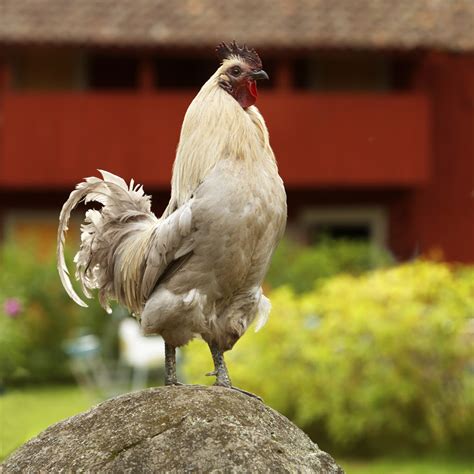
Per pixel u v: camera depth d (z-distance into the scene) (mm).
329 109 46969
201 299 11867
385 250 45594
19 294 38750
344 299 26031
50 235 50188
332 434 25797
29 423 22406
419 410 25578
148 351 34094
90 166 46750
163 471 10703
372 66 50438
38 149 46812
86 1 47656
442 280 26375
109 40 45312
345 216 50625
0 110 46812
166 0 47969
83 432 11359
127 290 12789
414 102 47250
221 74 12195
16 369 35031
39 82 49875
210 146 11773
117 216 13039
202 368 25469
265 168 11859
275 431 11422
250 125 11969
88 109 46812
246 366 25391
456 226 50438
